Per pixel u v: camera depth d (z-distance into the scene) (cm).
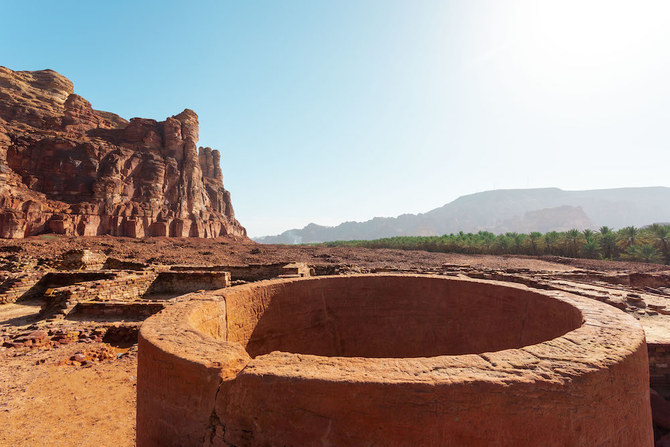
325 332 536
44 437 478
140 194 5419
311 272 2197
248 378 204
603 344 240
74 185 4766
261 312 467
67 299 1155
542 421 188
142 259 3016
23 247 3008
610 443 208
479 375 192
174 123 6238
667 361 563
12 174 4344
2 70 5809
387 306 561
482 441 182
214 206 8400
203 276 1633
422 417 181
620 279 1645
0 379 640
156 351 245
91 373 686
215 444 207
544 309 408
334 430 188
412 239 7425
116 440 479
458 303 524
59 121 5619
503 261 3703
